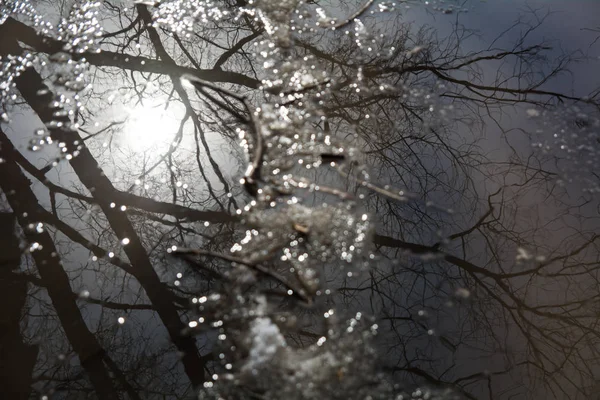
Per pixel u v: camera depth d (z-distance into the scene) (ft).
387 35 16.98
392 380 11.07
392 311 13.17
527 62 16.98
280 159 12.60
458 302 13.51
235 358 10.24
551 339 13.17
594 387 12.63
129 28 18.12
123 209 15.49
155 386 12.57
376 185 14.55
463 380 12.27
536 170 15.14
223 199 15.78
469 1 18.12
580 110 15.84
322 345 10.48
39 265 14.52
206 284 13.52
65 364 12.98
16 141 15.90
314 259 11.35
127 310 13.75
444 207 15.11
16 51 16.96
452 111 16.14
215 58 18.52
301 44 16.49
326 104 15.11
